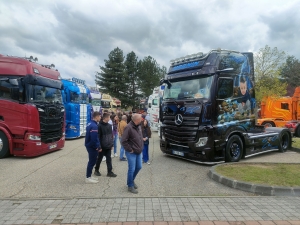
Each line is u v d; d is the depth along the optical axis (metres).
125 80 56.41
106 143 6.68
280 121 19.30
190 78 8.75
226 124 8.31
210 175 6.76
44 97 9.84
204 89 8.19
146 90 58.28
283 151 11.26
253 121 9.36
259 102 19.47
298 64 48.59
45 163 8.47
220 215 4.34
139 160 5.73
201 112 8.00
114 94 54.84
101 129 6.68
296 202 4.95
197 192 5.59
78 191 5.61
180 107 8.61
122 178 6.72
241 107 8.88
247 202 4.94
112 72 55.19
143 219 4.17
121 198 5.12
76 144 13.23
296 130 16.84
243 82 9.02
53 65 11.09
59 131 10.71
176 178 6.74
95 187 5.91
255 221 4.12
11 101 9.05
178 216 4.29
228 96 8.45
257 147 9.82
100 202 4.89
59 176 6.84
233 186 5.85
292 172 6.61
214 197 5.21
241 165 7.50
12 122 9.06
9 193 5.46
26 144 8.98
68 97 15.04
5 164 8.28
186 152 8.50
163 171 7.52
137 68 59.28
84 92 17.19
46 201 4.93
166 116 9.27
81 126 15.87
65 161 8.81
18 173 7.14
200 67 8.44
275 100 19.50
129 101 56.97
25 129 8.99
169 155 10.02
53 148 10.34
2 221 4.06
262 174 6.42
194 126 8.12
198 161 8.23
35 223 4.01
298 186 5.48
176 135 8.73
